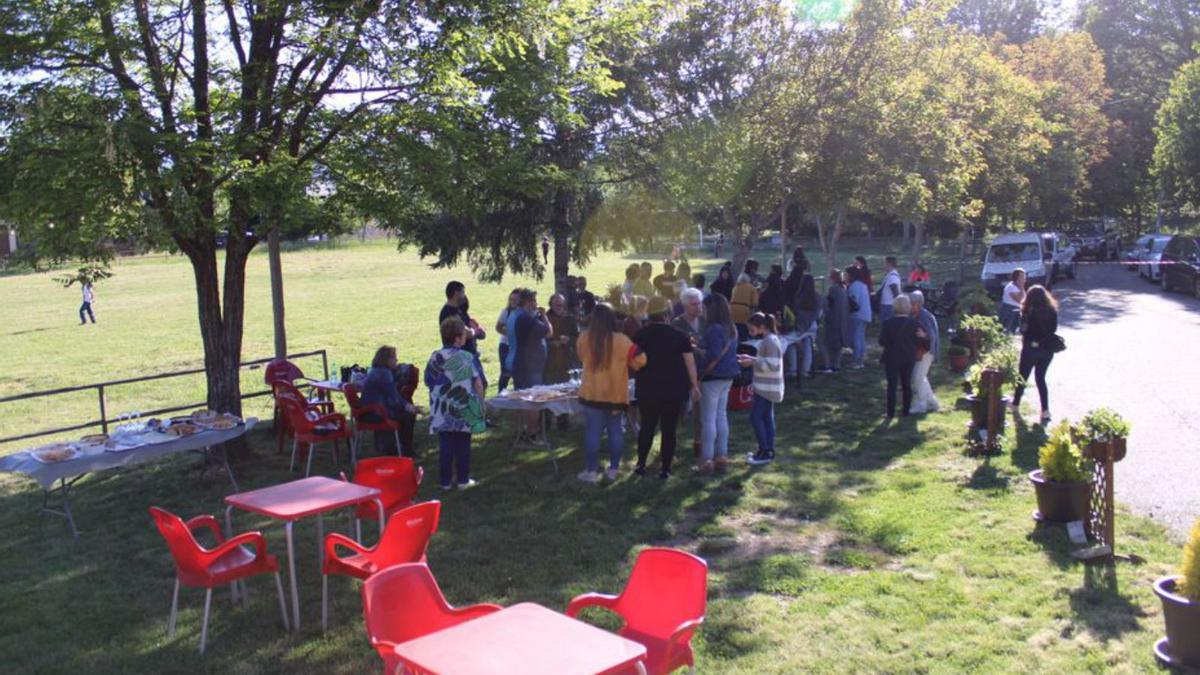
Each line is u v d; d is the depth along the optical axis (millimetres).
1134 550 6828
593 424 9398
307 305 34656
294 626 5965
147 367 21078
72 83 8719
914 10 17562
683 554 4438
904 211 17906
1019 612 5887
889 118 16703
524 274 15352
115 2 8492
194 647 5785
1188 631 4996
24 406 16328
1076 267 37375
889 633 5672
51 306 38094
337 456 10930
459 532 7938
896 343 12180
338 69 9617
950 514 7941
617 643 3682
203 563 5598
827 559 7039
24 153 8094
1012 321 18047
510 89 10109
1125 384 13617
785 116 15922
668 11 13820
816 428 11812
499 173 10328
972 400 10242
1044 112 33531
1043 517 7387
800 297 15633
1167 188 43938
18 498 9734
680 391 9281
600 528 7969
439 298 36219
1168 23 54688
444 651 3605
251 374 18594
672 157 14273
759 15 15797
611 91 11742
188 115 8969
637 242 15594
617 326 9391
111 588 6895
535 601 6352
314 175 9859
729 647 5543
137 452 8227
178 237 9328
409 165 9609
